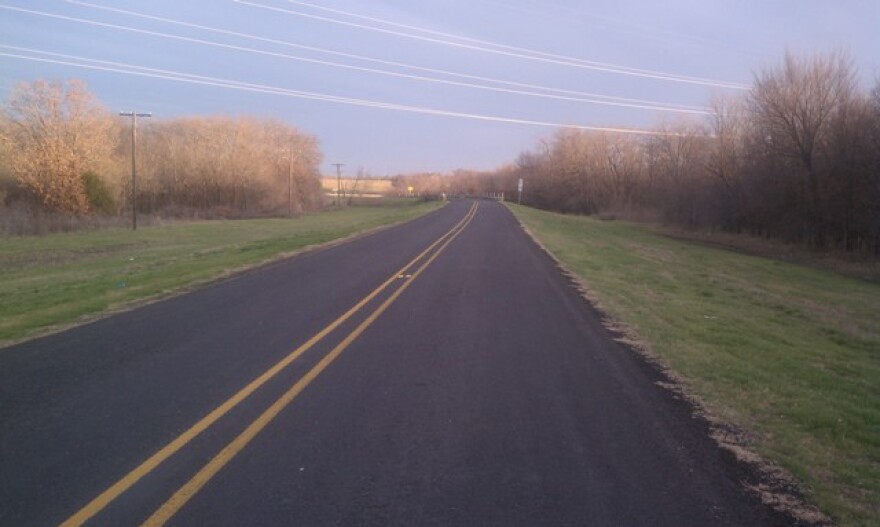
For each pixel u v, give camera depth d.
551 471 6.21
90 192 62.16
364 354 10.69
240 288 17.89
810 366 11.95
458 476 6.03
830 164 42.00
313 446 6.69
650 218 76.94
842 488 6.19
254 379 9.09
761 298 22.61
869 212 38.88
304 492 5.62
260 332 12.23
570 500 5.60
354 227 48.03
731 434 7.49
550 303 16.39
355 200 142.00
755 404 8.80
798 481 6.23
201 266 23.27
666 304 17.89
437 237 37.84
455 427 7.36
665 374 10.10
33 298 17.05
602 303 16.80
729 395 9.16
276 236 45.09
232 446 6.64
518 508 5.41
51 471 5.97
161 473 5.96
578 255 30.80
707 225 59.03
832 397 9.71
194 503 5.38
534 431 7.31
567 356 10.98
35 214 55.69
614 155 99.38
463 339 12.01
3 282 23.06
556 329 13.23
